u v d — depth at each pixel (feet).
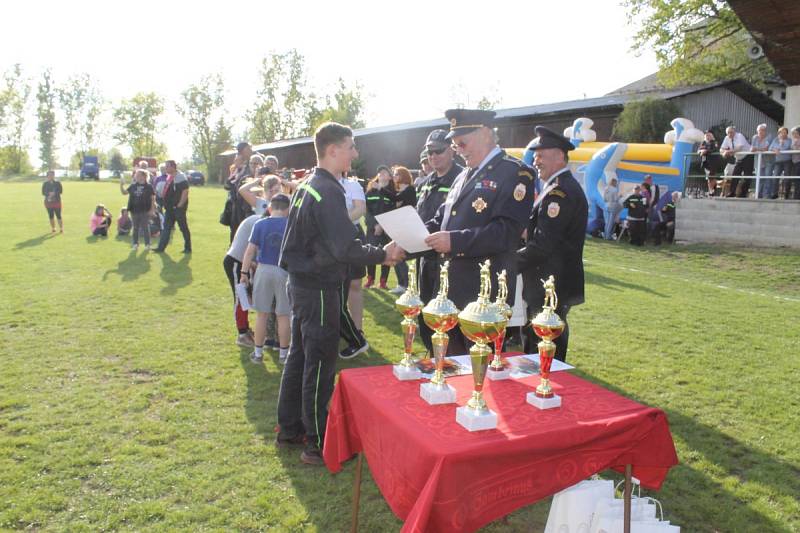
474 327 6.77
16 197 87.30
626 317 23.66
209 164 201.98
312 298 11.25
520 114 83.87
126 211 46.83
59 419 13.46
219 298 26.16
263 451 12.17
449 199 11.78
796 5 38.01
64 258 35.88
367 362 17.87
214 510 10.04
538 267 12.72
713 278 34.14
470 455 6.23
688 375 16.89
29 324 21.38
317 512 10.08
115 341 19.49
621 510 8.03
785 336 21.18
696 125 81.25
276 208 16.85
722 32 81.41
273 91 212.02
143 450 12.04
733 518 10.02
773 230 43.14
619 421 7.18
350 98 193.26
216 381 16.01
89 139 243.60
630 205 46.01
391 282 30.81
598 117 80.84
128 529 9.50
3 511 9.84
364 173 111.75
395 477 7.08
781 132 44.52
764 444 12.70
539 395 7.55
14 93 223.71
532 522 10.09
